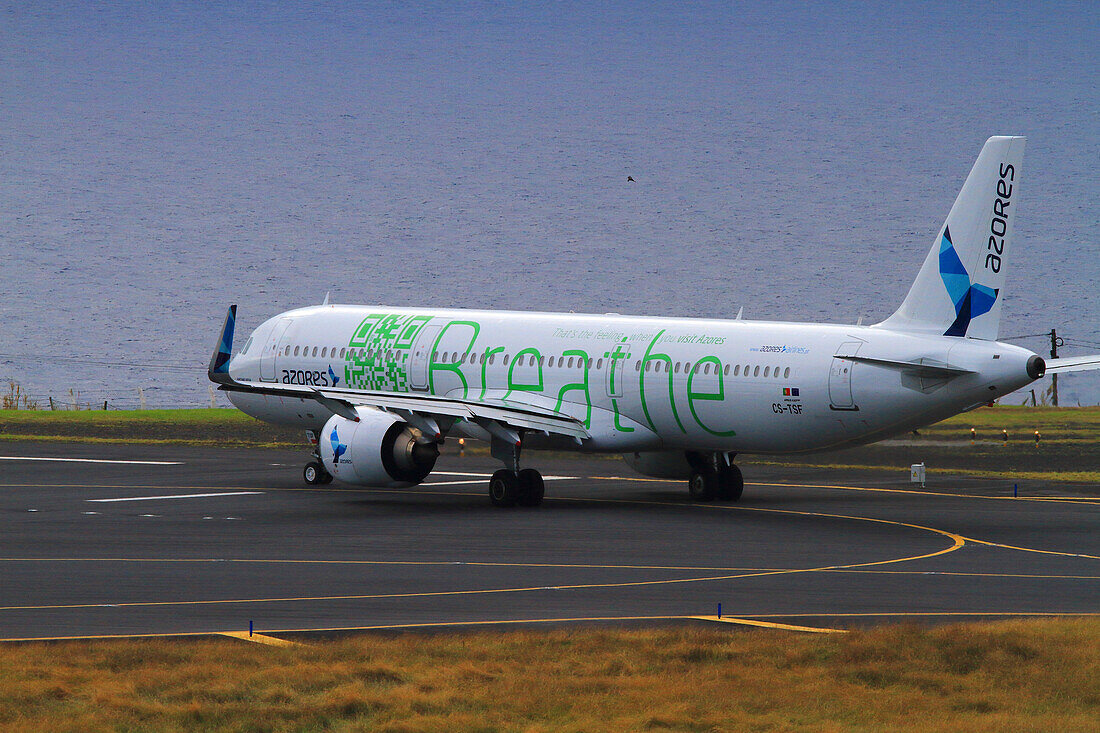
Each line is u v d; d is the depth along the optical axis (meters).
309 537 115.88
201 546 109.88
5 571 95.38
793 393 132.62
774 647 65.19
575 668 61.44
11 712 53.47
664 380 140.88
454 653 64.19
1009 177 126.00
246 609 79.31
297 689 57.38
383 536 116.56
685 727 52.56
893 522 127.81
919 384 126.56
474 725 52.53
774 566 98.75
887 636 66.81
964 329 127.75
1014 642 65.25
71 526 123.88
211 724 52.66
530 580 91.50
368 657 63.28
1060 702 55.81
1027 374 123.44
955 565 99.44
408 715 54.00
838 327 134.38
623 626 73.81
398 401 141.25
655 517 131.50
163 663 62.06
